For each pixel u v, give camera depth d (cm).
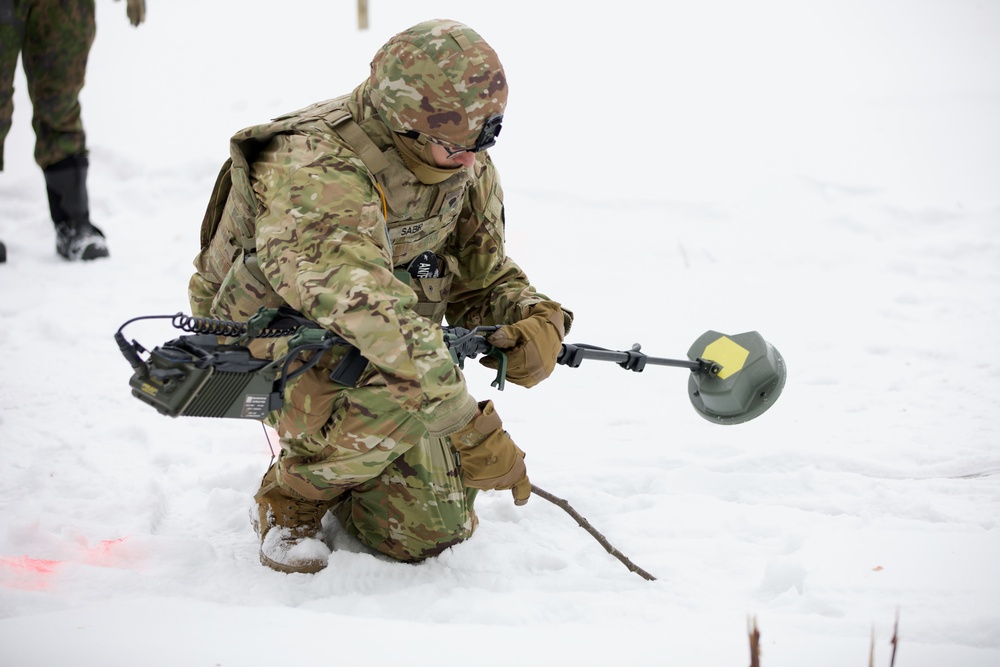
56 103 1075
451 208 513
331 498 540
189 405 436
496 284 575
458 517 534
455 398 462
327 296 438
